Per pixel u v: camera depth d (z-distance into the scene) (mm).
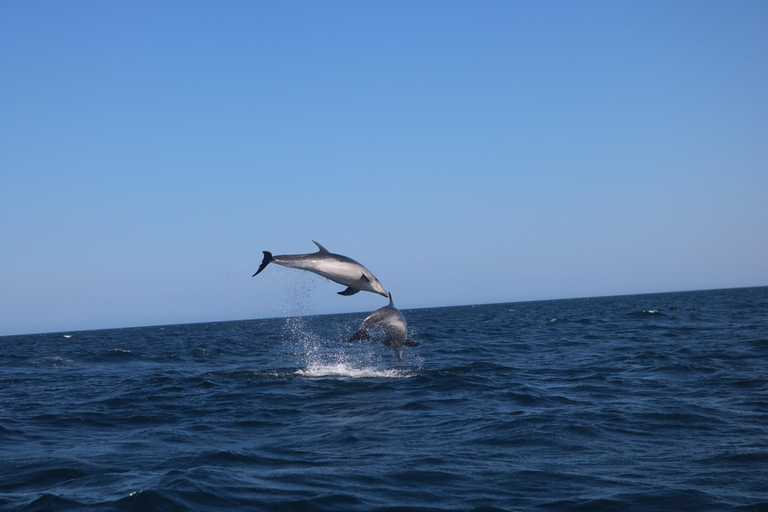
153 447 10492
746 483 7352
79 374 24312
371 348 32375
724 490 7125
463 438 10391
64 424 13047
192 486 7516
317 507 6879
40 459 9734
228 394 16469
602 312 71125
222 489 7488
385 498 7180
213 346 38969
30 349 48438
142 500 6859
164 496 7051
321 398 15188
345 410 13492
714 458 8516
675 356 20922
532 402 13773
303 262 11047
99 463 9336
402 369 20891
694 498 6879
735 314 47875
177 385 18875
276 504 6953
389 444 10102
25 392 18734
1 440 11414
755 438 9578
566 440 9992
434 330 47781
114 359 31531
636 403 13125
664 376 16938
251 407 14289
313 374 20156
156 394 17078
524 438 10211
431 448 9727
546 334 38094
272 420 12711
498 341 33625
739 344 23703
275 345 38625
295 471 8461
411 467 8547
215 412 13852
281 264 11055
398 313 13914
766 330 29922
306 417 12891
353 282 11258
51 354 38656
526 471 8258
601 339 31500
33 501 7203
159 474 8391
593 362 21359
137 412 14297
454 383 17016
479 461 8836
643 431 10477
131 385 19578
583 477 7883
